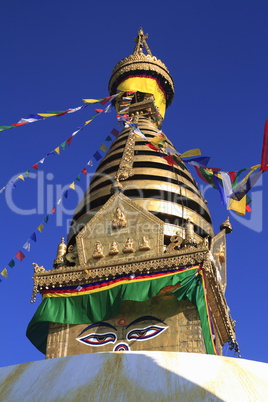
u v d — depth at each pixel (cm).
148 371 1178
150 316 1894
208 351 1836
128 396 1091
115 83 3141
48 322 1991
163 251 2012
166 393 1099
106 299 1930
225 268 2345
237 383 1146
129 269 1958
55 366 1249
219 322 2142
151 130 2741
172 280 1891
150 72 3122
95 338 1892
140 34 3503
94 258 2064
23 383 1195
